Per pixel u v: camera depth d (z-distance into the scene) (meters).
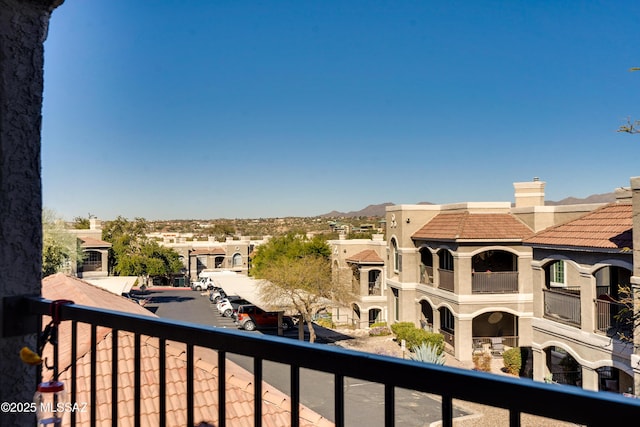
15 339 2.25
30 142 2.30
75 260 37.19
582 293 15.99
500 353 24.03
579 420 1.00
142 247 53.03
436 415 14.70
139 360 2.06
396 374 1.29
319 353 1.46
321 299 29.00
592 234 16.05
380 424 13.80
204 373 8.00
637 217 13.35
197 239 74.06
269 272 29.80
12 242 2.23
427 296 27.39
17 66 2.26
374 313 34.22
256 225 155.00
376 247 34.81
